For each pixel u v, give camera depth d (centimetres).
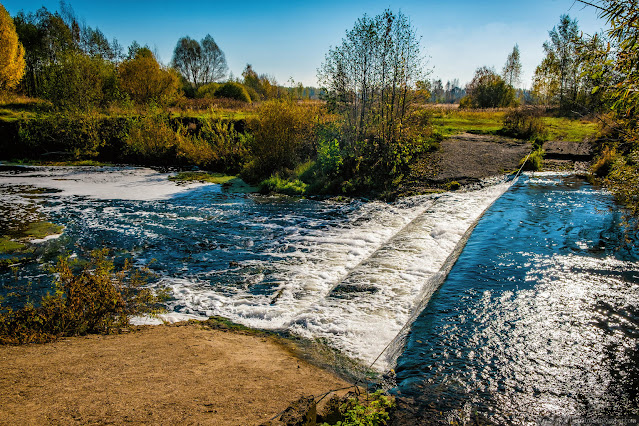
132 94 3347
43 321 525
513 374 389
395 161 1521
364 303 590
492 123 2475
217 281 718
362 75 1566
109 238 970
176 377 384
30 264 806
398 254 775
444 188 1323
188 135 2197
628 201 775
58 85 2505
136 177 1805
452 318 502
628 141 579
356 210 1210
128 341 488
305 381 401
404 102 1567
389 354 453
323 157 1577
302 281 702
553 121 2395
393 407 347
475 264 660
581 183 1230
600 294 545
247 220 1126
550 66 2647
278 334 530
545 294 550
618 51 466
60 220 1123
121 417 300
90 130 2364
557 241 748
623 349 423
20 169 2028
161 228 1052
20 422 281
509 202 1021
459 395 362
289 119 1691
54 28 4244
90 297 550
